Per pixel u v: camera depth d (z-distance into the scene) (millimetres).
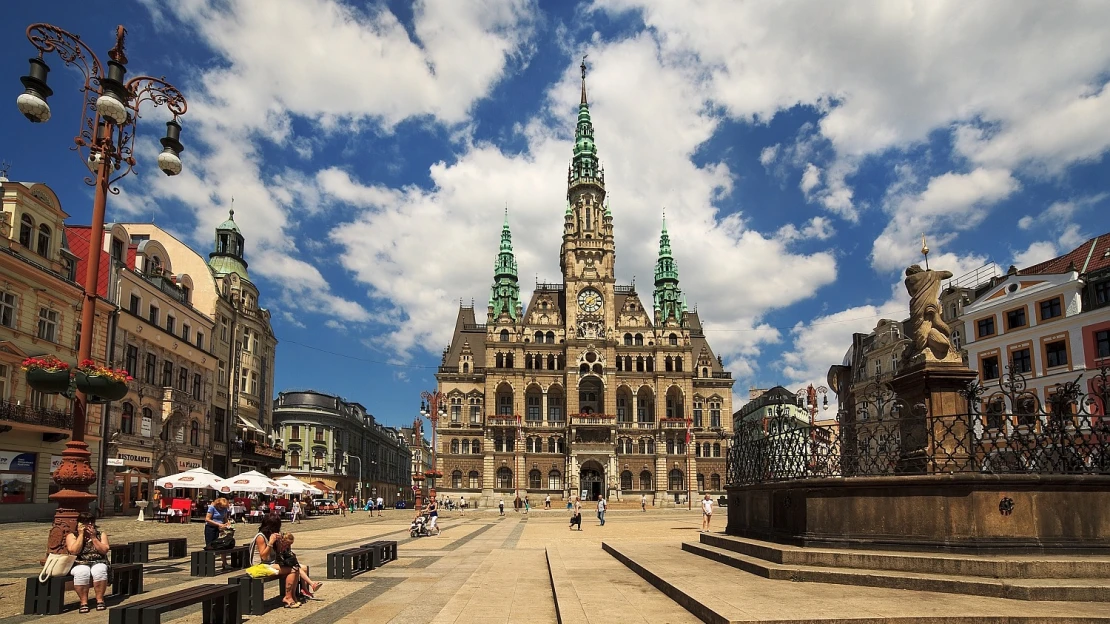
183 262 69625
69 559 14734
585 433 113688
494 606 15297
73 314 45500
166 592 17109
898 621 10570
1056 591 12000
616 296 130625
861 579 13812
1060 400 16766
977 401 17188
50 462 42219
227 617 13094
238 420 73812
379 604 15633
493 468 113375
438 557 26828
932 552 14547
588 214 123688
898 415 18641
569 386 115688
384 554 24828
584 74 134000
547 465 114062
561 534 41469
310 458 118875
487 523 59844
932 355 17922
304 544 33125
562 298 125500
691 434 114812
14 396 39500
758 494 19594
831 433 17156
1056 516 14578
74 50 17188
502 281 127062
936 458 15961
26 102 16188
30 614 14250
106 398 16828
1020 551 14258
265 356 82062
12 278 39812
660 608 13281
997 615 10648
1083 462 16141
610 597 14727
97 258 17188
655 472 115438
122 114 17125
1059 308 52562
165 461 58094
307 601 15961
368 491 145125
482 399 118750
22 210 41250
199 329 65625
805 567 15094
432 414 70562
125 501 52156
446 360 125250
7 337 39250
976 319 59531
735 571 16609
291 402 121375
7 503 38938
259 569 14781
